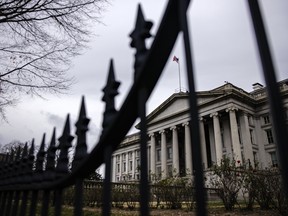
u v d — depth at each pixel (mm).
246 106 46281
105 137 1657
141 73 1453
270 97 1005
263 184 10430
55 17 7148
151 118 55344
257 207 11812
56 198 2314
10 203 3434
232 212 10484
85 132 2068
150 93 1592
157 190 14297
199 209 1089
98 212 9695
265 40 1075
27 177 2846
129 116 1597
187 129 47969
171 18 1365
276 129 964
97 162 1854
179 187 14078
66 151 2344
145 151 1410
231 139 46281
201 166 1133
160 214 10797
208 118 47969
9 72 7195
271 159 44469
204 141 45875
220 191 11625
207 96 47125
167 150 55031
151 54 1396
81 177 2002
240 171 11891
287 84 38719
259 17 1114
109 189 1628
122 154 68812
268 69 1035
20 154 3352
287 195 897
